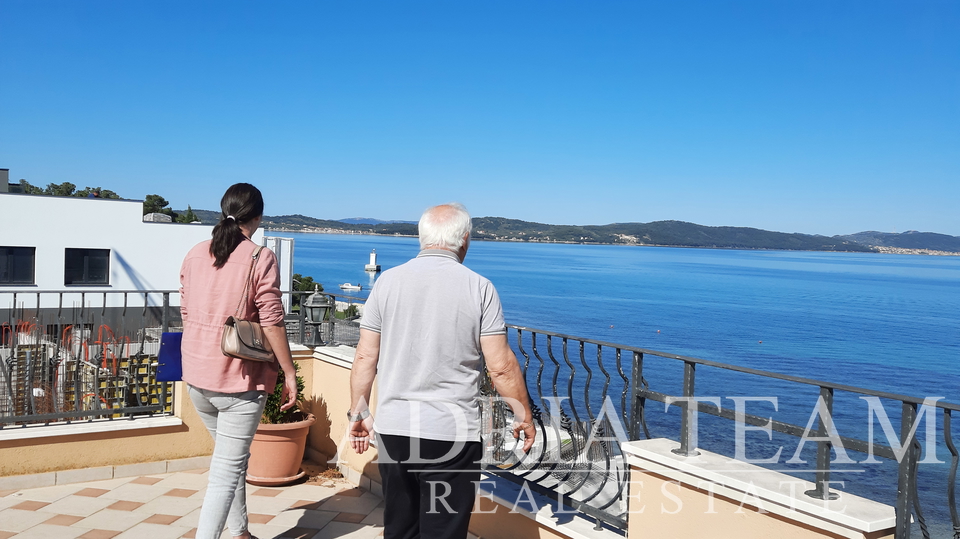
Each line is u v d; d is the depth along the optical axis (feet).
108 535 11.19
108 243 110.01
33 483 13.41
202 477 14.49
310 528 12.02
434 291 7.63
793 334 267.59
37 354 15.94
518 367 7.80
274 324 9.55
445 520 7.61
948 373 189.57
